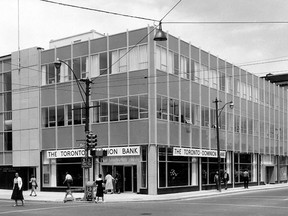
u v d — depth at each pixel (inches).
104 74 1453.0
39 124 1608.0
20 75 1674.5
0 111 1737.2
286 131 2513.5
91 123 1470.2
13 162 1678.2
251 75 2075.5
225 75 1817.2
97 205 981.2
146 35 1369.3
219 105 1749.5
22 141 1653.5
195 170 1556.3
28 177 1656.0
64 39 1722.4
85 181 1157.1
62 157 1528.1
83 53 1510.8
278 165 2375.7
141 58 1376.7
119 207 910.4
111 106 1429.6
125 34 1416.1
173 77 1451.8
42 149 1595.7
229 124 1827.0
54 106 1573.6
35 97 1626.5
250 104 2044.8
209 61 1692.9
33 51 1642.5
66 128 1534.2
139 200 1128.2
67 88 1541.6
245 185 1747.0
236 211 797.9
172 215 733.3
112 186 1358.3
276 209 835.4
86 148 1131.3
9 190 1653.5
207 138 1636.3
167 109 1408.7
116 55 1430.9
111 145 1419.8
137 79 1376.7
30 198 1241.4
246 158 1998.0
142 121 1354.6
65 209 877.8
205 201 1083.9
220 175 1539.1
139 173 1357.0
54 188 1551.4
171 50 1453.0
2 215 768.9
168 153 1405.0
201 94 1619.1
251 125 2043.6
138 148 1353.3
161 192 1348.4
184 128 1496.1
